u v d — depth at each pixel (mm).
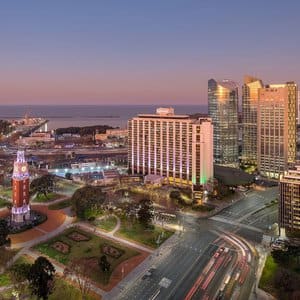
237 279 184250
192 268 196000
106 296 167500
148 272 190250
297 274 184625
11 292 166250
